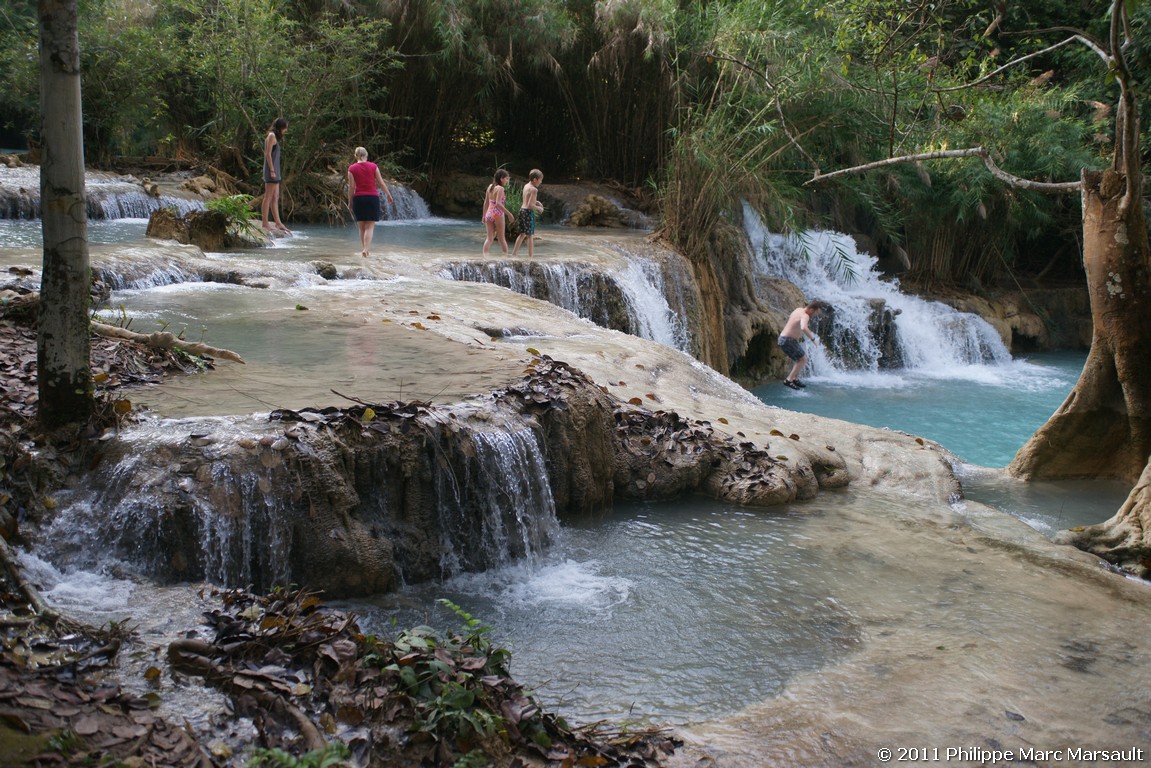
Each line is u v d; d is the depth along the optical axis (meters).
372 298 11.94
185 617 4.96
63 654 4.29
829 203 24.12
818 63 17.72
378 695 4.28
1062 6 23.64
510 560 7.00
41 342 5.89
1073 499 9.63
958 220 22.77
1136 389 9.77
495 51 24.86
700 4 22.17
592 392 8.44
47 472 5.77
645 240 19.31
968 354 21.80
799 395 17.98
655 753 4.60
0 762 3.35
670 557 7.29
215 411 6.56
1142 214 9.51
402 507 6.57
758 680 5.48
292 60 21.97
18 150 27.22
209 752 3.80
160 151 25.20
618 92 24.83
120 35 22.45
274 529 5.95
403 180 25.14
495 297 12.90
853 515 8.41
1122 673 5.73
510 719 4.38
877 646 5.96
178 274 12.65
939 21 12.95
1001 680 5.56
